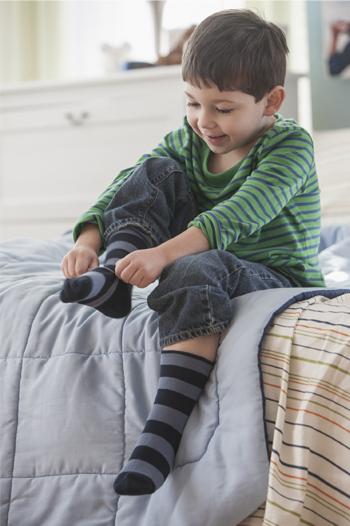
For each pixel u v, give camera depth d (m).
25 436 1.20
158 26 3.22
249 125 1.24
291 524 0.94
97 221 1.23
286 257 1.29
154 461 1.01
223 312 1.08
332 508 0.96
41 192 3.18
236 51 1.19
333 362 0.99
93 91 3.06
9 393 1.23
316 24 3.02
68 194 3.14
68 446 1.17
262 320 1.07
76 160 3.11
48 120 3.13
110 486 1.14
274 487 0.96
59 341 1.23
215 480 1.02
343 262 1.84
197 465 1.05
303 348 1.03
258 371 1.04
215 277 1.11
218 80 1.18
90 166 3.09
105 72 3.27
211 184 1.34
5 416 1.22
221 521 1.02
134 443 1.13
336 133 2.66
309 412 0.98
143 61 3.16
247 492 1.00
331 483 0.96
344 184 2.45
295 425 0.99
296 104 2.98
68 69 3.54
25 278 1.45
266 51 1.22
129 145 3.03
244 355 1.05
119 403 1.16
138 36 3.49
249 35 1.21
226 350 1.08
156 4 3.21
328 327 1.02
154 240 1.18
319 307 1.07
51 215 3.15
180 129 1.42
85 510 1.15
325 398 0.98
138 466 1.00
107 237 1.20
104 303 1.09
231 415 1.04
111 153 3.06
